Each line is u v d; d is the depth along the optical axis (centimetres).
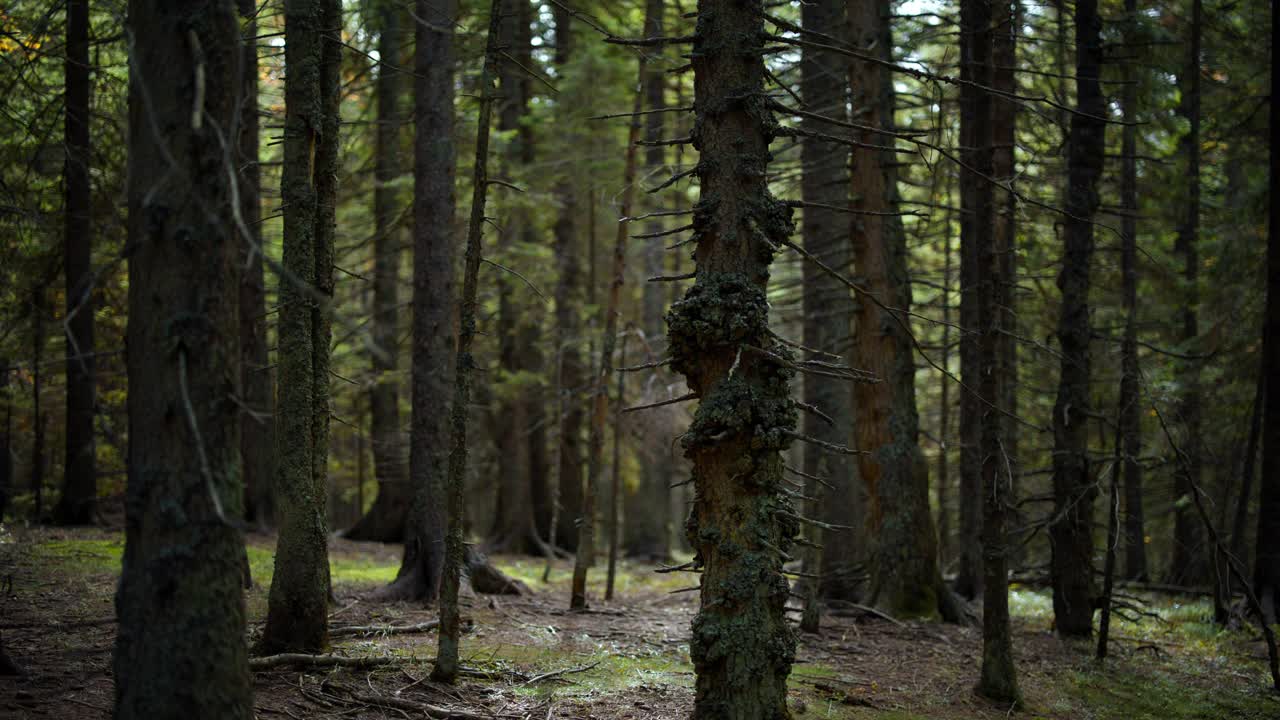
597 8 1798
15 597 783
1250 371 1377
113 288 1434
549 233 2052
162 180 353
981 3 867
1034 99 657
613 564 1199
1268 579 1082
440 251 1062
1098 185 1045
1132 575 1499
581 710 637
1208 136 1527
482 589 1083
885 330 1080
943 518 1900
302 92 665
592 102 1666
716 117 575
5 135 894
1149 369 1431
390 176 1630
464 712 601
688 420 1717
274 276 1587
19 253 938
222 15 405
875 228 1071
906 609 1062
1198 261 1500
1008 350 1309
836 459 1194
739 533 543
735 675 531
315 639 682
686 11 1647
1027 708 759
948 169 1388
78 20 952
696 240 584
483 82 683
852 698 733
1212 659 955
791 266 1816
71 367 1301
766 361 551
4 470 1370
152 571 388
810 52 1198
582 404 1955
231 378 405
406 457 1720
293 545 676
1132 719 758
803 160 1240
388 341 1691
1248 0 1309
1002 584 773
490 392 1884
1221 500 1498
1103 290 1545
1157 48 1156
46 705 517
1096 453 1221
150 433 391
